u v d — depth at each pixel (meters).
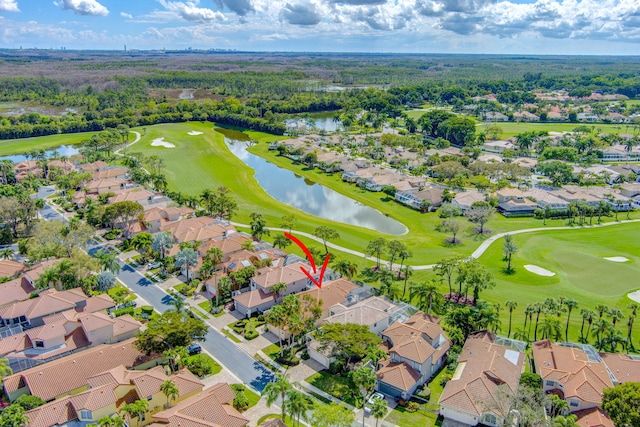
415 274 109.19
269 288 94.44
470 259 98.94
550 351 75.56
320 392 69.94
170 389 61.81
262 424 59.28
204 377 72.69
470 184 186.88
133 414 60.06
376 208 161.50
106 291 97.44
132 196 148.75
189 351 78.69
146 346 73.12
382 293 96.44
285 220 137.00
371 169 197.00
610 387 66.69
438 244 128.50
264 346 81.50
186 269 105.12
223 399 64.00
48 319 82.69
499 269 113.00
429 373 74.94
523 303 96.44
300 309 81.69
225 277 95.31
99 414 62.03
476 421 63.34
